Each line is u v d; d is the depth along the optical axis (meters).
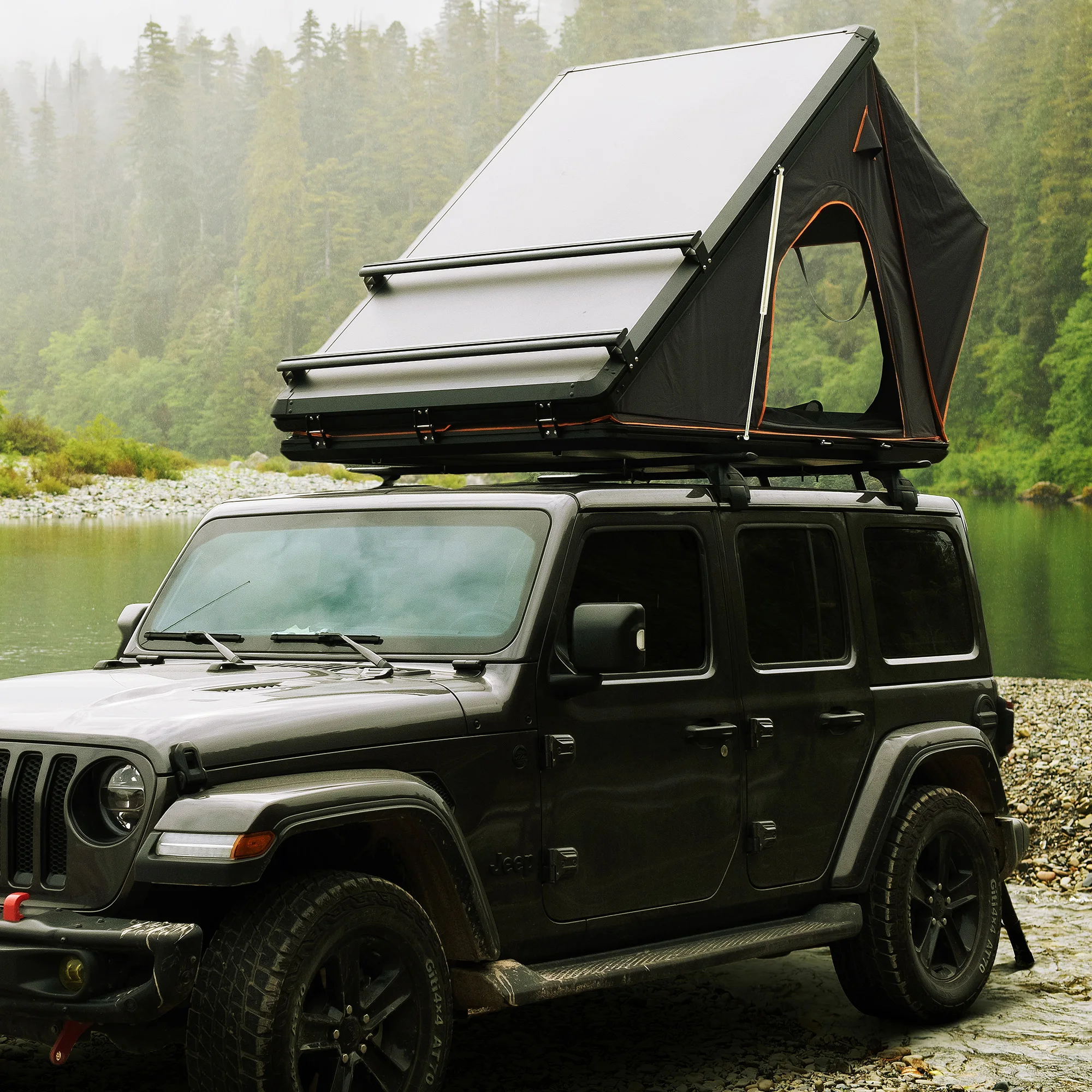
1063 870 8.70
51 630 22.78
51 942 3.41
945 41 126.19
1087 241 93.06
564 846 4.23
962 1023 5.48
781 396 52.66
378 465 5.46
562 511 4.41
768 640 5.04
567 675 4.26
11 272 197.00
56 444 72.50
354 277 159.38
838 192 5.68
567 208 5.45
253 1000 3.39
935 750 5.47
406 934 3.71
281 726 3.67
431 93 173.00
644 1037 5.22
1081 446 84.50
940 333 6.25
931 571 5.93
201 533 5.08
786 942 4.79
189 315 174.75
